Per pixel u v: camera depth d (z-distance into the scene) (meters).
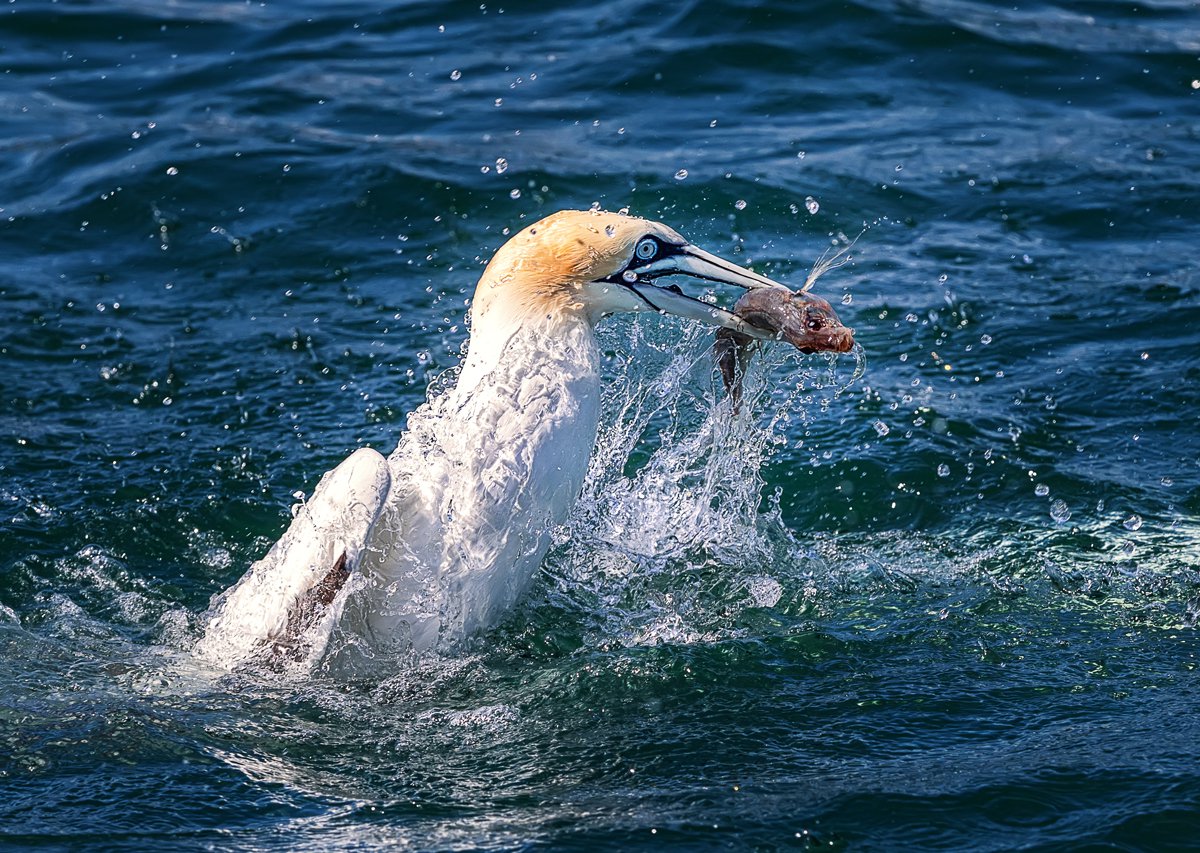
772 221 50.75
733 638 28.59
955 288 46.50
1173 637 28.61
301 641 26.31
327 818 22.33
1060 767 23.39
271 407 40.47
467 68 64.50
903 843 21.41
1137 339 43.22
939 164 55.19
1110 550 32.62
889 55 63.78
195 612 30.62
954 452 36.81
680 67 62.75
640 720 25.59
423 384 41.75
